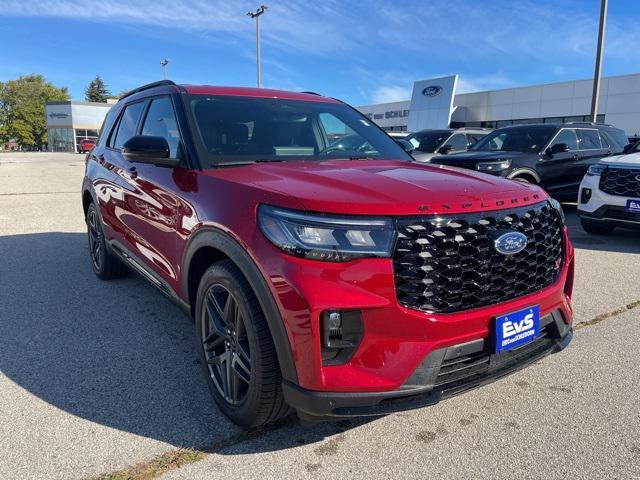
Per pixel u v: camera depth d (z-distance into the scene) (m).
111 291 4.81
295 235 2.13
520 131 9.53
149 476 2.25
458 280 2.24
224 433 2.58
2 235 7.48
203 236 2.63
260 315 2.30
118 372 3.22
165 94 3.70
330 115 3.89
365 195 2.25
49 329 3.89
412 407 2.16
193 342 3.69
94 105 67.06
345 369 2.12
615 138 10.02
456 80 36.62
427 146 11.91
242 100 3.63
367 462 2.37
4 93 95.31
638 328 4.02
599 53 18.34
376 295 2.10
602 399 2.95
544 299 2.57
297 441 2.53
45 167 26.78
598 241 7.50
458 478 2.27
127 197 3.90
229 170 2.90
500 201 2.41
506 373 2.44
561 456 2.42
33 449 2.43
